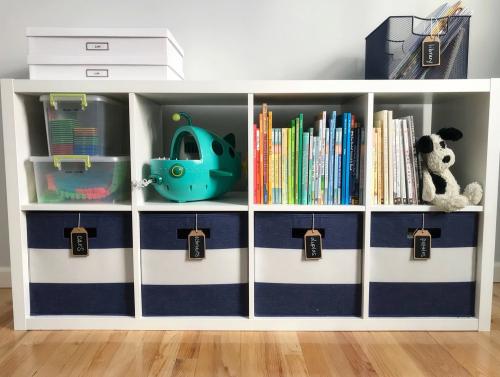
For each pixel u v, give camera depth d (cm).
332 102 136
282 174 113
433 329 114
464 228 113
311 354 101
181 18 144
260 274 114
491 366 96
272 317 114
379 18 145
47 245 114
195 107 148
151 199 124
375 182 113
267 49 146
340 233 113
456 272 114
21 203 112
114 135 124
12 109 109
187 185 115
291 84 108
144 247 113
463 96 119
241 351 102
